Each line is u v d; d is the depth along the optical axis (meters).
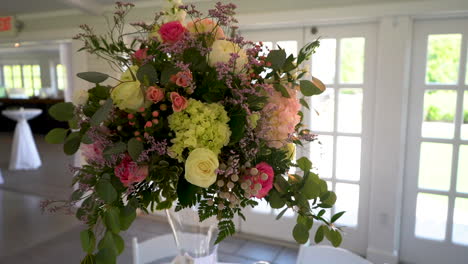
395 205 2.69
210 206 0.83
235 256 2.94
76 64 3.72
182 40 0.78
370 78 2.75
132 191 0.79
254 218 3.32
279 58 0.84
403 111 2.60
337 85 2.88
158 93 0.74
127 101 0.73
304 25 2.90
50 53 11.83
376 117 2.67
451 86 2.55
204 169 0.72
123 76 0.80
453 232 2.69
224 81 0.79
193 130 0.73
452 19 2.48
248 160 0.80
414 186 2.76
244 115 0.78
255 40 3.12
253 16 2.91
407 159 2.76
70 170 0.81
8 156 6.91
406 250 2.86
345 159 2.94
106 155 0.75
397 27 2.51
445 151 2.64
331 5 2.65
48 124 9.75
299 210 0.86
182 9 0.89
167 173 0.77
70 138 0.82
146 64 0.76
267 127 0.80
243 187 0.77
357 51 2.80
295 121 0.87
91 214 0.79
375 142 2.70
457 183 2.63
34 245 3.13
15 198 4.36
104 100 0.78
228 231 0.85
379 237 2.78
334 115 2.92
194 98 0.81
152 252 1.58
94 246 0.80
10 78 12.75
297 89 0.92
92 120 0.71
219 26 0.87
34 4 3.69
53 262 2.84
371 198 2.78
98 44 0.87
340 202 2.99
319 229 0.88
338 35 2.82
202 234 0.99
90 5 3.40
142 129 0.78
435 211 2.73
